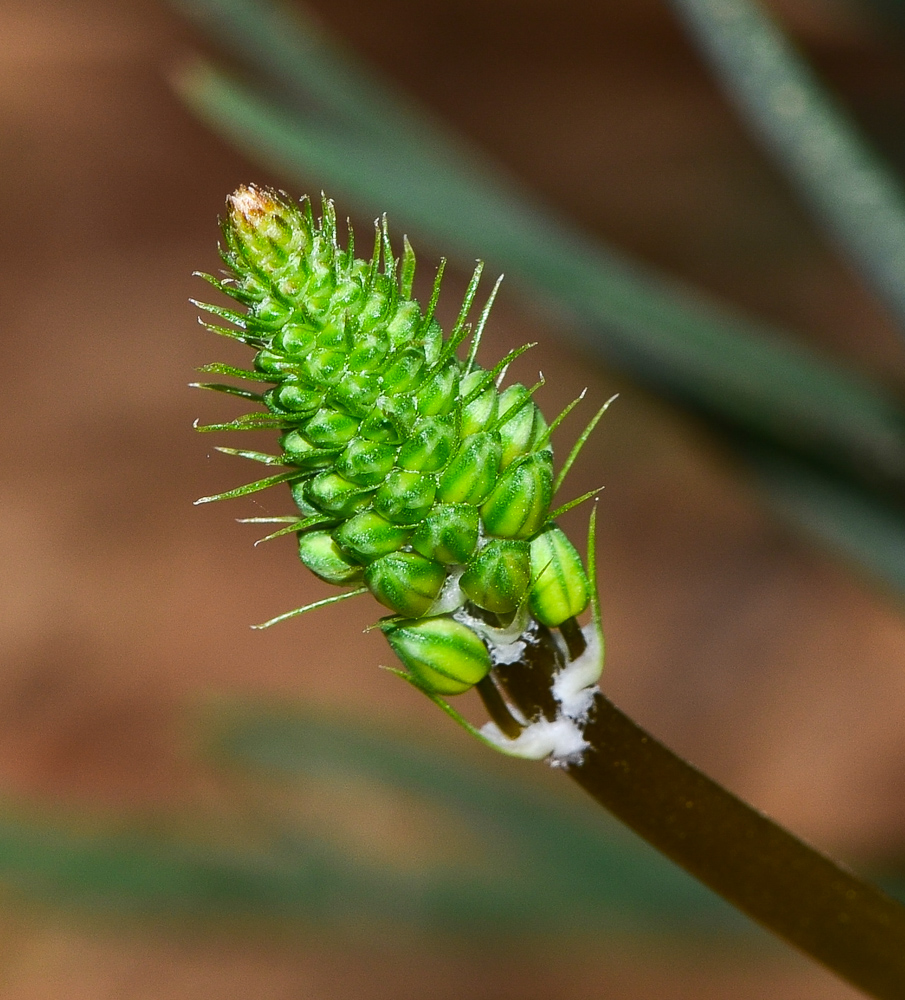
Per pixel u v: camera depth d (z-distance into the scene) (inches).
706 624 21.0
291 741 10.0
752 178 27.5
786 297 24.9
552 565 6.7
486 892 9.2
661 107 31.4
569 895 9.2
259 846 9.6
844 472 8.2
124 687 22.0
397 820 12.8
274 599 22.8
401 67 34.9
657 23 34.6
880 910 7.0
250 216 6.5
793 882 7.0
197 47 35.2
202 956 19.0
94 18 37.2
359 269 6.6
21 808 9.4
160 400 26.3
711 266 26.0
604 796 6.9
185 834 9.6
